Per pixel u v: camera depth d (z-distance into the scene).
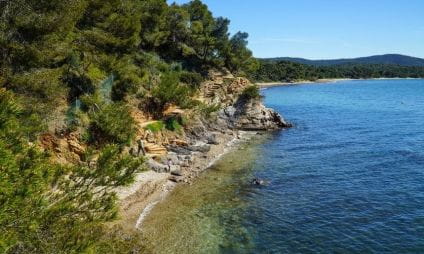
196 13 97.00
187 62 87.88
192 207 32.19
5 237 8.31
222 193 35.81
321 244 26.00
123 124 41.69
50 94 29.45
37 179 9.80
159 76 66.69
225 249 25.02
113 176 11.77
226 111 73.62
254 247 25.45
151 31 75.19
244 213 31.06
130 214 30.06
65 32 30.66
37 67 30.69
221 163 47.09
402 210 31.64
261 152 53.41
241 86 81.31
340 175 41.88
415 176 41.03
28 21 26.75
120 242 15.06
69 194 11.07
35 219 9.37
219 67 94.00
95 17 44.06
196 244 25.48
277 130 72.62
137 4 70.00
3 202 8.49
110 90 49.00
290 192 36.28
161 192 35.62
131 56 61.00
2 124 9.62
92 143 38.84
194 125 59.22
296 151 53.97
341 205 32.91
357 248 25.47
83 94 42.50
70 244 9.93
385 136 65.00
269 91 186.25
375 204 33.09
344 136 65.50
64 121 37.25
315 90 193.75
